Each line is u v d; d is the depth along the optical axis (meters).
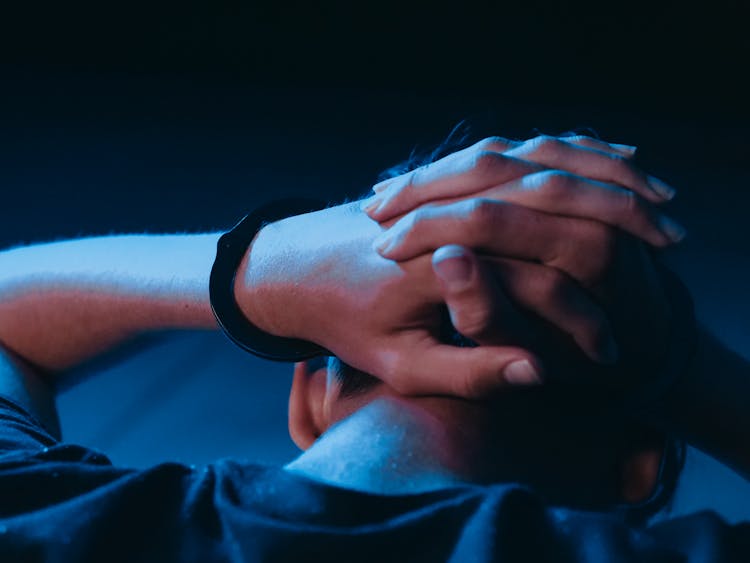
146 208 4.54
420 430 0.69
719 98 6.36
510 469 0.69
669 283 0.76
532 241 0.67
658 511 0.80
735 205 4.62
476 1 6.54
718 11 6.36
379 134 5.75
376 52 6.55
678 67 6.45
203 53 6.43
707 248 4.01
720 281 3.69
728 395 0.82
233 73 6.39
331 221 0.77
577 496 0.71
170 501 0.67
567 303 0.67
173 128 5.51
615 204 0.67
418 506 0.65
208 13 6.44
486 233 0.66
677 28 6.43
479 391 0.68
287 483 0.67
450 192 0.69
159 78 6.24
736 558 0.63
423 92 6.42
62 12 6.29
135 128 5.45
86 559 0.65
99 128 5.41
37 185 4.65
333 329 0.73
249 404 2.60
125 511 0.67
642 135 6.06
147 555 0.66
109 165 4.94
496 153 0.68
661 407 0.81
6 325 0.96
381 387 0.73
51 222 4.31
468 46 6.55
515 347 0.67
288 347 0.78
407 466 0.68
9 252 1.00
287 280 0.76
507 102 6.46
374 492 0.65
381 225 0.72
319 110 6.02
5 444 0.77
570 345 0.69
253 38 6.46
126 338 0.94
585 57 6.49
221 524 0.66
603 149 0.72
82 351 0.95
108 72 6.23
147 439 2.50
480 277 0.65
